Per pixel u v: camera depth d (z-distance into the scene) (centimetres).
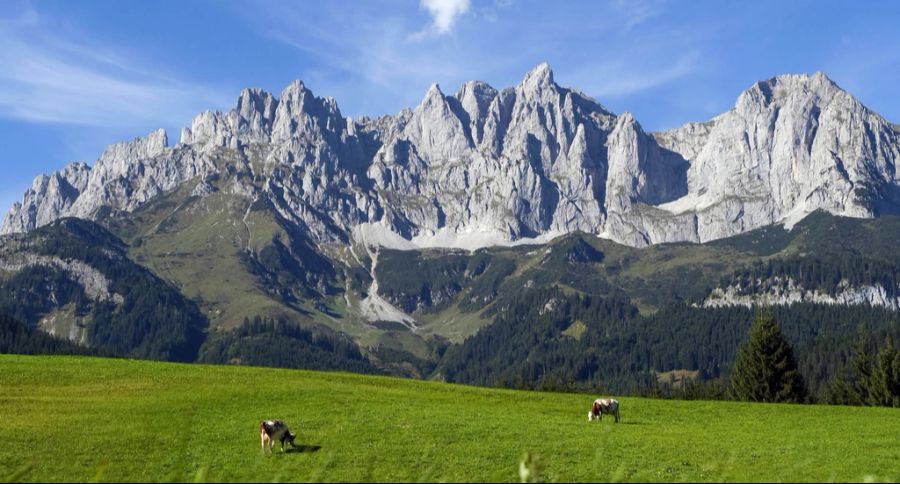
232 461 4844
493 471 4606
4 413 6175
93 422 5944
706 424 6656
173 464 4772
